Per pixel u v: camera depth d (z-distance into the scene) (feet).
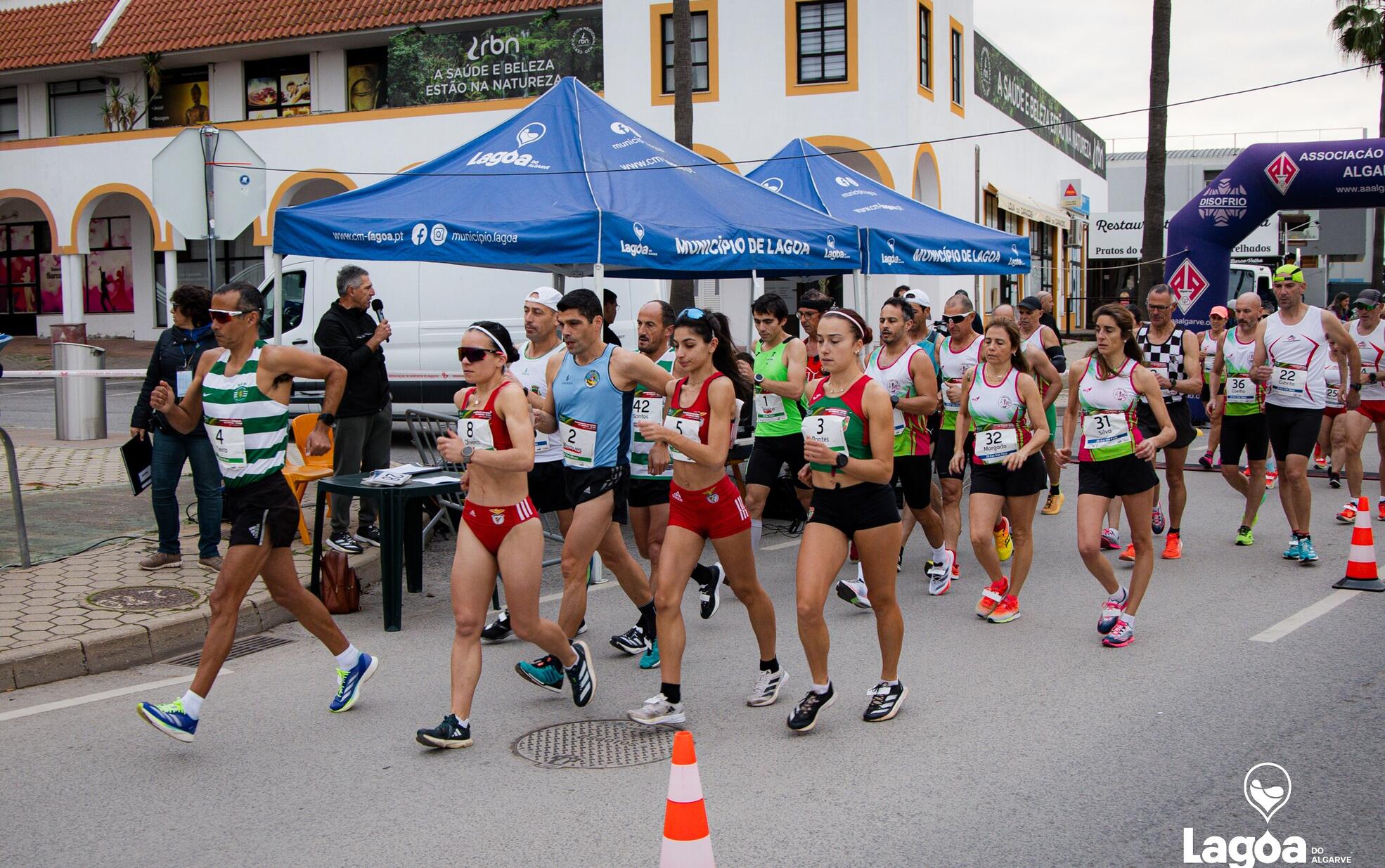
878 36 71.72
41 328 114.83
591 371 19.62
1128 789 15.14
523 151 30.58
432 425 32.17
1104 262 142.00
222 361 17.52
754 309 26.55
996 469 23.76
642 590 21.29
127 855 13.66
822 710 18.57
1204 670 20.36
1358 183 57.47
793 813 14.51
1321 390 28.91
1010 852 13.34
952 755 16.46
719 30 74.33
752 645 22.62
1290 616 24.04
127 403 71.15
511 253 27.48
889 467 17.15
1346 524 34.35
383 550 23.70
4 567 26.76
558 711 18.78
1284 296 29.09
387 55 95.30
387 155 86.99
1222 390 32.94
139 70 102.17
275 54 97.96
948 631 23.36
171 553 26.99
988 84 92.84
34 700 19.51
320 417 18.65
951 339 28.53
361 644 22.82
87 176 95.76
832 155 73.87
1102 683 19.70
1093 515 22.20
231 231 28.12
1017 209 99.50
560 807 14.87
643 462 21.95
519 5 84.99
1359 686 19.27
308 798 15.24
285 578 17.87
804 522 34.78
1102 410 22.12
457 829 14.20
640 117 76.13
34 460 43.83
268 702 19.33
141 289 111.14
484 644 22.90
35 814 14.84
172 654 22.34
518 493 17.43
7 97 107.34
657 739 17.40
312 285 52.60
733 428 17.78
